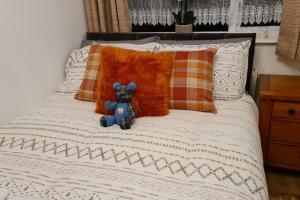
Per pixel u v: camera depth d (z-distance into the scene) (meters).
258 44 2.10
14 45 1.64
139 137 1.32
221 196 0.95
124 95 1.49
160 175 1.07
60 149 1.27
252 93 2.09
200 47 1.80
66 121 1.53
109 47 1.68
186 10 2.11
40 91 1.90
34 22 1.78
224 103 1.70
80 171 1.11
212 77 1.71
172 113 1.60
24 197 0.96
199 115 1.56
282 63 2.10
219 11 2.14
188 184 1.01
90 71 1.81
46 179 1.06
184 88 1.61
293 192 1.79
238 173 1.06
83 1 2.29
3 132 1.44
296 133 1.76
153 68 1.57
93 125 1.49
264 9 2.05
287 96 1.68
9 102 1.65
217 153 1.17
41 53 1.87
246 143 1.26
